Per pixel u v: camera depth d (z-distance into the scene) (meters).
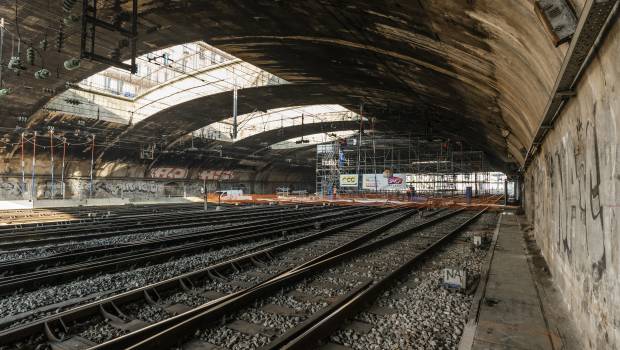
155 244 12.79
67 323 5.69
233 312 6.23
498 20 6.14
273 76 30.67
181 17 16.42
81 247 12.38
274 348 4.79
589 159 4.47
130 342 4.84
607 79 3.45
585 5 2.85
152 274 8.92
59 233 15.16
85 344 5.16
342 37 14.60
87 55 9.98
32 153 34.78
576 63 3.92
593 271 4.42
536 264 9.91
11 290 7.47
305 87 29.77
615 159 3.45
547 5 3.54
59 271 8.62
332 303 6.63
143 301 6.84
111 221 19.47
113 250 11.47
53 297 7.13
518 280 8.23
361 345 5.12
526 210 24.45
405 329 5.67
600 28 3.06
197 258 10.73
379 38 12.96
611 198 3.62
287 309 6.53
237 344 5.11
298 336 5.18
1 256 10.96
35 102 28.62
